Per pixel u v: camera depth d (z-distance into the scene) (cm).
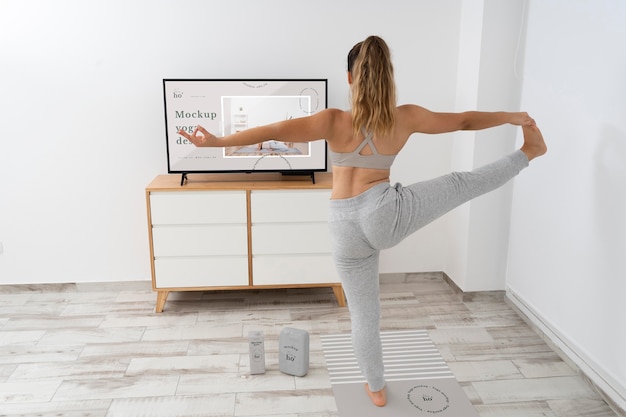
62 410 241
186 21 343
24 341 304
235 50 350
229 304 355
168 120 336
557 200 284
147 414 238
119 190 363
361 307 230
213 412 240
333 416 237
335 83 361
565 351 283
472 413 240
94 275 375
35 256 368
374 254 225
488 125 207
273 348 297
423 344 302
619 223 233
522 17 320
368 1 351
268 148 345
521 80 327
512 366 279
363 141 201
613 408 243
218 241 336
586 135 256
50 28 336
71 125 350
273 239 339
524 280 327
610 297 241
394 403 247
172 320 331
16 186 356
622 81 229
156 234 333
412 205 197
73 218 365
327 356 288
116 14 338
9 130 347
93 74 344
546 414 240
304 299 363
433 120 205
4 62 338
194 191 328
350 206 205
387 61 198
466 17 347
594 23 247
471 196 202
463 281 359
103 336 310
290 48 353
